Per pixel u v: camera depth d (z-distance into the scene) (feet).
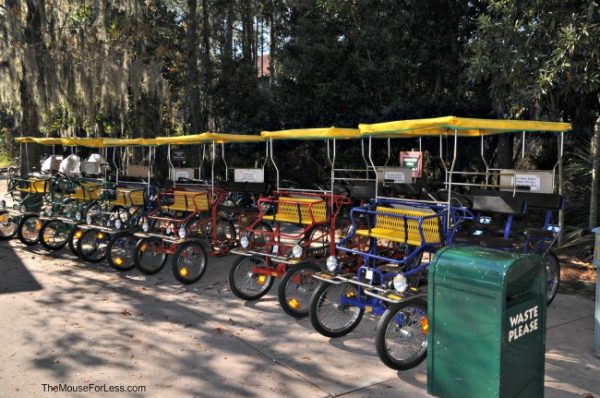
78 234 27.12
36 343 16.08
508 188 21.76
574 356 14.83
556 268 19.95
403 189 22.38
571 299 20.18
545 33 24.09
